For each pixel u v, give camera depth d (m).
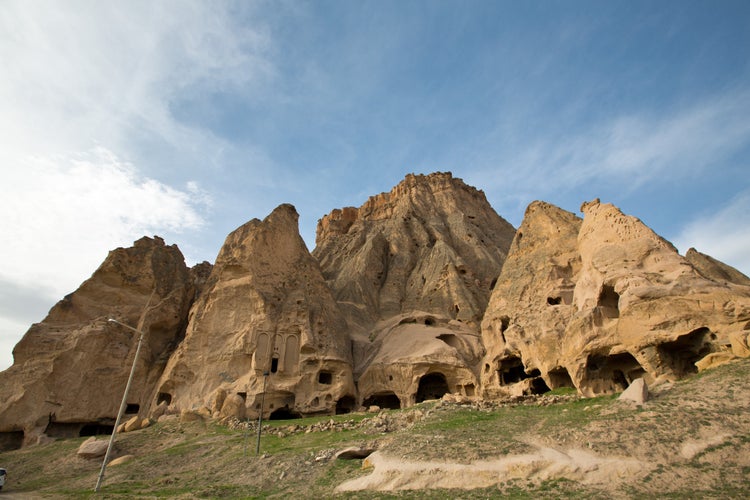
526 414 28.83
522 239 58.12
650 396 25.62
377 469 21.64
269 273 60.78
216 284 58.88
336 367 54.84
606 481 17.73
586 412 25.95
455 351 56.59
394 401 58.31
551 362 41.31
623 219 40.03
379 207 116.94
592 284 39.53
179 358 53.91
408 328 64.69
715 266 46.22
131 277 64.44
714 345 29.33
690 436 19.73
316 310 59.81
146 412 53.91
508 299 52.56
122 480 29.95
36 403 49.59
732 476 16.64
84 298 61.19
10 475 36.38
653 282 33.53
